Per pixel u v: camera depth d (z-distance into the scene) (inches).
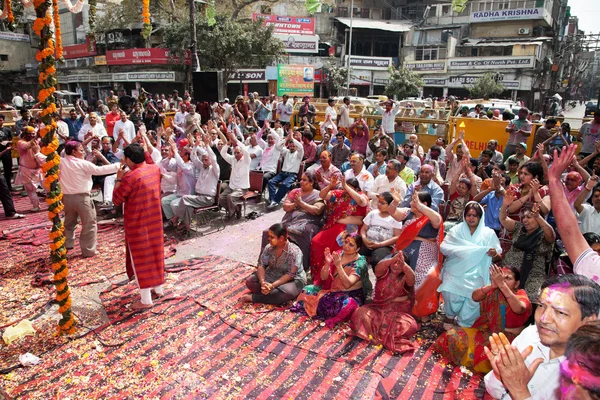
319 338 165.3
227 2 1175.6
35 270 220.2
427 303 173.5
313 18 1371.8
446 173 312.3
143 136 269.4
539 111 1315.2
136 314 180.4
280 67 1108.5
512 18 1234.0
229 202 296.4
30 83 1433.3
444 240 175.3
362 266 182.7
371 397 133.6
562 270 163.2
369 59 1413.6
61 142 424.5
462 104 676.1
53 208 155.7
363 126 395.2
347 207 211.5
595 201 187.3
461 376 143.7
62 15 1333.7
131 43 1185.4
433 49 1382.9
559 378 71.7
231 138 306.3
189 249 254.1
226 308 187.2
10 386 136.9
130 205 176.1
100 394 134.1
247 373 144.8
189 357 153.3
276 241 187.5
